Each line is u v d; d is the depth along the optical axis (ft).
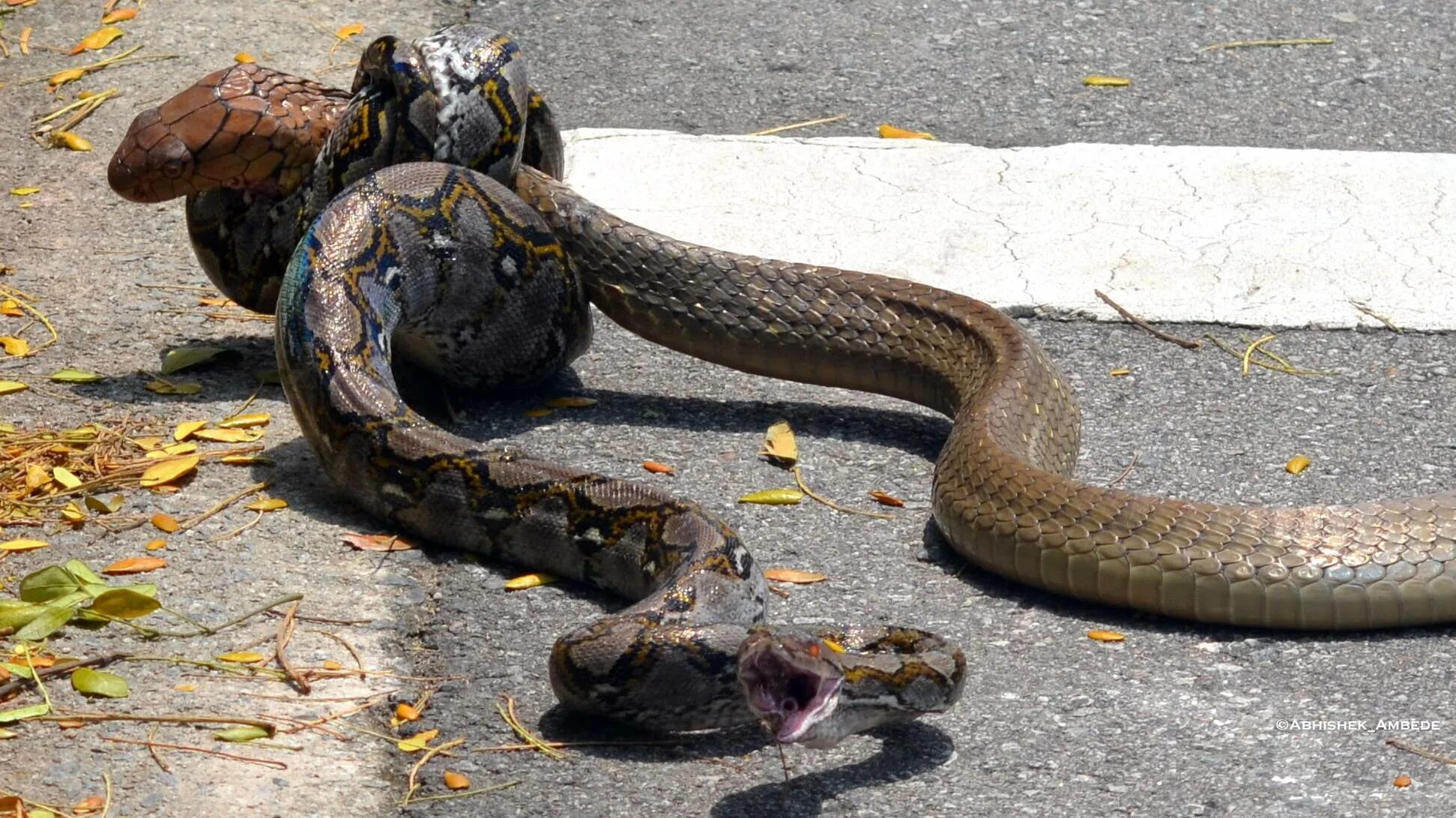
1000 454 17.72
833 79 29.60
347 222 19.40
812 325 21.06
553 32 31.17
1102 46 30.81
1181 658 16.07
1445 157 26.63
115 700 14.76
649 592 16.37
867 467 19.83
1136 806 13.85
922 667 14.12
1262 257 24.00
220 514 18.04
